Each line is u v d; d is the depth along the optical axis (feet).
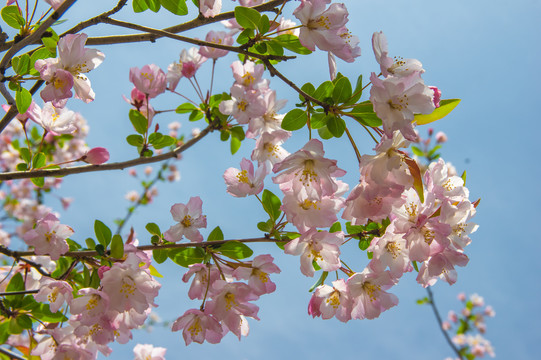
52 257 2.79
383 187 2.56
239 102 2.93
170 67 3.22
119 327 2.78
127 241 2.89
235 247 2.80
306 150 2.58
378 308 2.75
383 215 2.60
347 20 2.70
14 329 2.85
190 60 3.24
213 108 3.17
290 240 2.79
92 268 2.88
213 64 3.20
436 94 2.67
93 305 2.71
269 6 2.78
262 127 2.96
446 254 2.65
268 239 2.81
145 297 2.73
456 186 2.77
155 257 2.85
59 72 2.66
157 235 2.89
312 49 2.71
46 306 2.87
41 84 2.81
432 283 2.72
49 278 2.80
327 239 2.71
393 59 2.68
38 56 2.74
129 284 2.72
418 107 2.56
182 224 2.91
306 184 2.60
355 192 2.58
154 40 2.75
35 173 2.83
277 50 2.79
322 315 2.76
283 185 2.64
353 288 2.74
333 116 2.69
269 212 2.83
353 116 2.68
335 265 2.74
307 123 2.74
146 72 3.10
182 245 2.81
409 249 2.63
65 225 2.82
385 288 2.76
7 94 2.70
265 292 2.75
